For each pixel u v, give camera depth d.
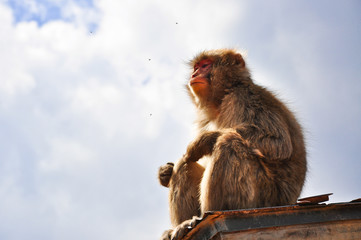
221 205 5.68
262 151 6.11
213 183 5.70
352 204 5.30
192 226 5.14
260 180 5.85
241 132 6.29
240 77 7.45
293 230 5.08
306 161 6.96
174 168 6.75
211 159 5.87
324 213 5.28
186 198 6.49
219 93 7.52
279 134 6.23
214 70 7.63
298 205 5.09
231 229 4.85
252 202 5.64
